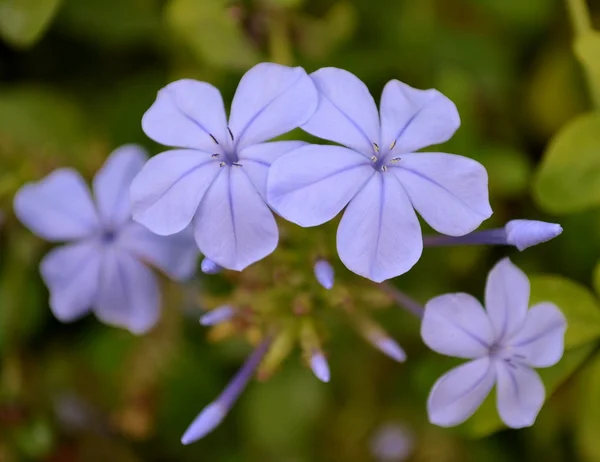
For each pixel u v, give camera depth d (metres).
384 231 0.25
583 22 0.29
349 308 0.26
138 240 0.27
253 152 0.25
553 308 0.26
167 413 0.31
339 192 0.25
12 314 0.31
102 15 0.31
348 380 0.31
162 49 0.32
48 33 0.32
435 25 0.32
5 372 0.31
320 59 0.31
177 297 0.30
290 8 0.30
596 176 0.27
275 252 0.27
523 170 0.30
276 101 0.25
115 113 0.32
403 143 0.25
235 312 0.27
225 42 0.29
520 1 0.31
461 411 0.25
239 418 0.31
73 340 0.32
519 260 0.30
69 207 0.28
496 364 0.25
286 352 0.27
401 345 0.31
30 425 0.31
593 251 0.30
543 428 0.30
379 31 0.31
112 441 0.32
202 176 0.25
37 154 0.30
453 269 0.30
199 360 0.31
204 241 0.25
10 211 0.30
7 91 0.31
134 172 0.28
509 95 0.32
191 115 0.25
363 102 0.25
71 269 0.28
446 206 0.25
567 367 0.26
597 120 0.27
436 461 0.31
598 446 0.27
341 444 0.31
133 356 0.31
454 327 0.25
